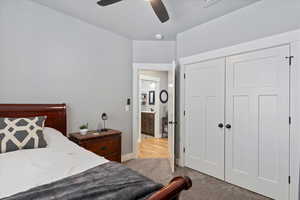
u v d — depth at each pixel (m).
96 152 2.32
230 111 2.34
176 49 3.19
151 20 2.54
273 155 1.96
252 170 2.13
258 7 2.04
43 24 2.16
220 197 2.01
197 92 2.74
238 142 2.26
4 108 1.82
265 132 2.02
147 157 3.46
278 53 1.90
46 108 2.12
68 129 2.43
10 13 1.91
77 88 2.52
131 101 3.33
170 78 3.01
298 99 1.76
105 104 2.90
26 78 2.03
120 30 2.90
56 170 1.05
